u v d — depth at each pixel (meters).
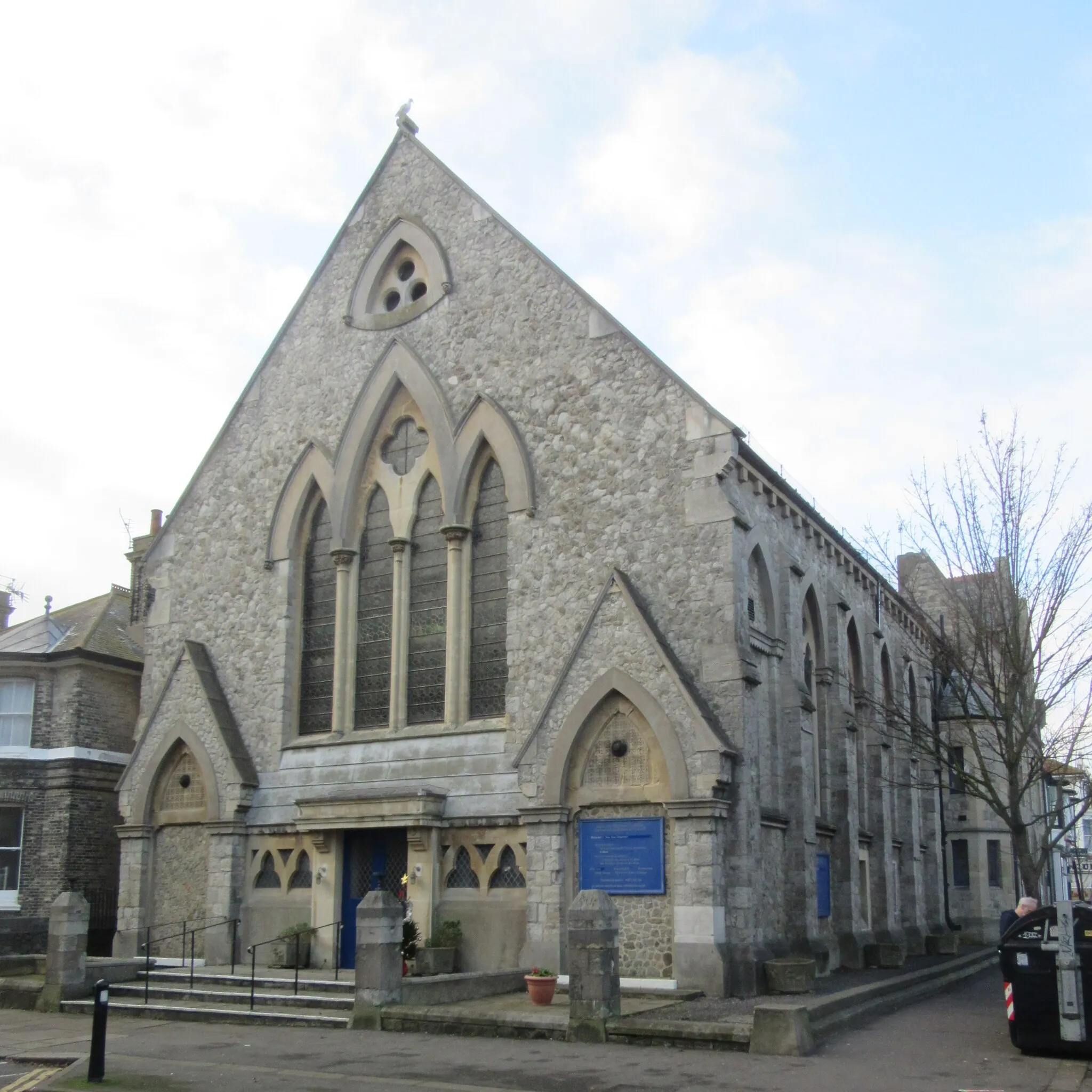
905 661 35.78
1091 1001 14.57
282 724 27.09
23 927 28.20
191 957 22.95
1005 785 38.28
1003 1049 15.45
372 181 29.12
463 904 23.41
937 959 31.27
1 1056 16.92
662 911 21.14
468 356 26.31
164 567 30.05
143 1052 16.75
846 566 30.69
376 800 24.14
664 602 22.55
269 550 28.34
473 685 25.03
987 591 27.48
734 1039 15.41
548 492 24.39
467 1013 17.30
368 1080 14.10
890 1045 15.84
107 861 31.19
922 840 36.50
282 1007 20.14
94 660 31.42
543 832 22.22
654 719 21.47
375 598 27.06
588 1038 16.23
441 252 27.30
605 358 24.38
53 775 30.77
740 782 21.25
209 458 30.08
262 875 26.48
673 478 22.97
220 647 28.64
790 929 23.47
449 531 25.50
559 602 23.73
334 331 28.80
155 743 28.08
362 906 18.73
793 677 24.92
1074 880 60.69
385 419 27.56
